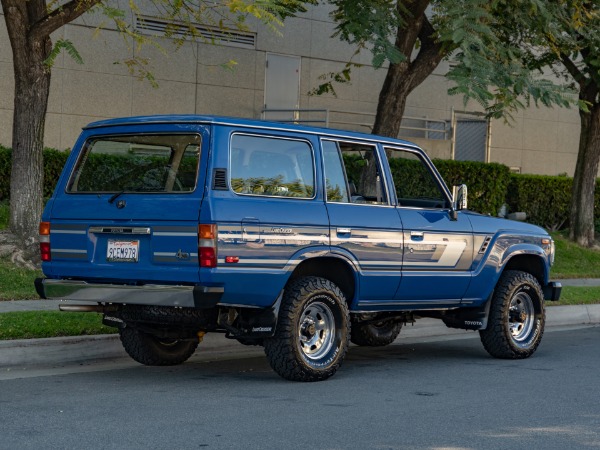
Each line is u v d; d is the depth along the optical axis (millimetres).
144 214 9516
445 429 8055
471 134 31234
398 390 9953
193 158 9477
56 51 14383
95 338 11523
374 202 10883
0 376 10273
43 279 10219
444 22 16250
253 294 9531
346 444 7434
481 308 12211
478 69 15633
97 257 9883
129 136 9945
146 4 24078
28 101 17188
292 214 9836
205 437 7562
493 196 27453
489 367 11750
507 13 17859
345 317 10367
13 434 7543
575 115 34156
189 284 9328
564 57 25609
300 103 27438
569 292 19047
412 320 12148
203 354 12359
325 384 10203
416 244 11086
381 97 19594
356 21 16609
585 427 8258
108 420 8109
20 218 17250
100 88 23922
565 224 30781
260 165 9766
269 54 26719
